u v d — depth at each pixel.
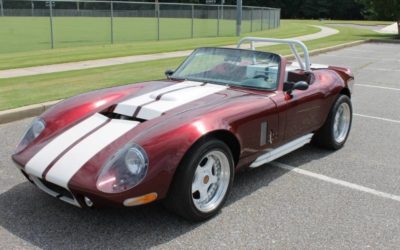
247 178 4.92
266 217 4.01
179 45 18.89
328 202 4.37
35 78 10.19
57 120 4.09
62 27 28.97
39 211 3.98
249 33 28.05
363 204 4.35
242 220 3.94
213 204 3.93
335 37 26.69
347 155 5.82
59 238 3.56
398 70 14.34
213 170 3.93
